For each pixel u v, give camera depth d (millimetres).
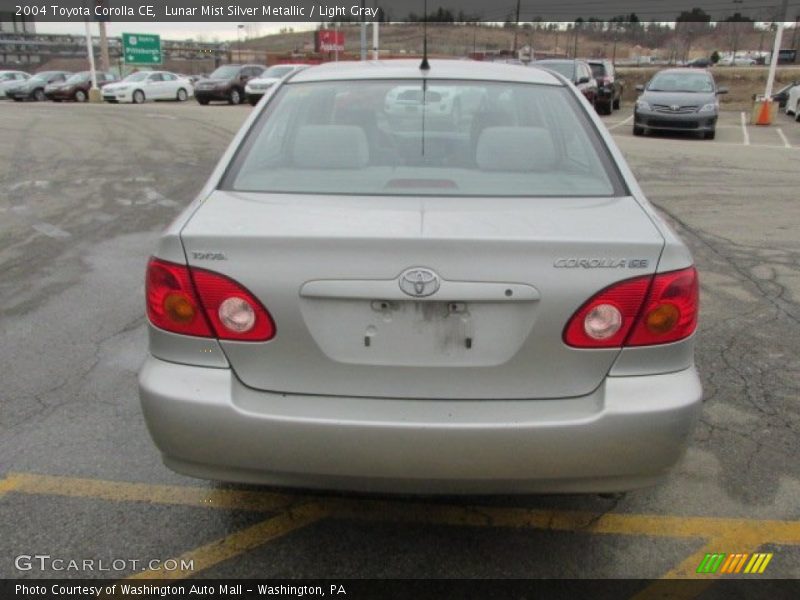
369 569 2648
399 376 2297
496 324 2268
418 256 2223
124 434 3496
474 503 3045
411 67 3477
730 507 3010
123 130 17359
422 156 2947
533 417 2270
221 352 2322
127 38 48375
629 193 2783
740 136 18625
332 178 2824
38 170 11211
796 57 76938
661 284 2277
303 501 3035
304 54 57312
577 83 20672
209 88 29328
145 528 2842
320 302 2273
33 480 3119
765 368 4277
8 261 6316
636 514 2967
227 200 2637
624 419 2256
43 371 4160
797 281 5945
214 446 2312
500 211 2506
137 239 7105
